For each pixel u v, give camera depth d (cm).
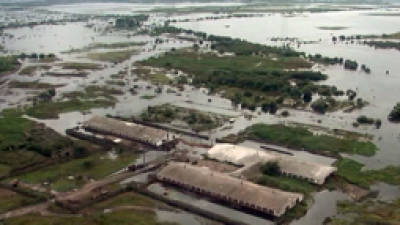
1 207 12912
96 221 12019
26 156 16400
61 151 17000
